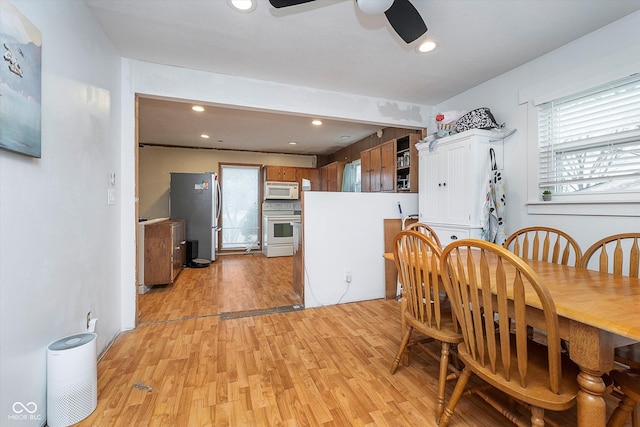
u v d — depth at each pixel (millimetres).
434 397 1570
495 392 1571
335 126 4586
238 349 2109
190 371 1815
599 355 898
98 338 1961
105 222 2088
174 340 2252
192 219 5316
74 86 1636
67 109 1556
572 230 2201
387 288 3377
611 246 1975
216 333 2387
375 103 3309
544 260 1899
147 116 4074
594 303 1015
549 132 2379
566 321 992
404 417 1418
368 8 1491
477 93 2984
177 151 6211
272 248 6105
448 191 2859
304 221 3090
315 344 2191
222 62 2502
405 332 1772
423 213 3199
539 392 1003
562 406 955
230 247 6680
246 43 2215
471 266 1144
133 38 2150
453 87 3037
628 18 1873
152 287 3783
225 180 6637
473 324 1258
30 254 1238
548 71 2348
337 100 3137
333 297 3188
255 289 3695
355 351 2080
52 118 1410
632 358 1215
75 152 1640
